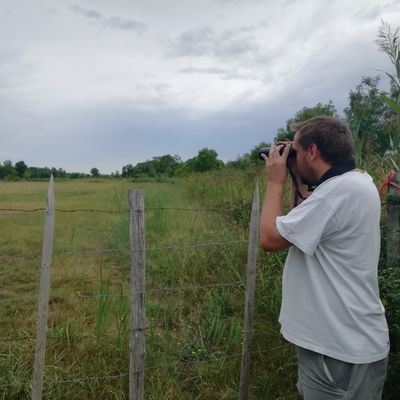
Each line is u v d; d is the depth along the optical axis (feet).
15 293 17.22
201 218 24.50
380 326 6.01
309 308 5.98
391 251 10.38
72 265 20.44
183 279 16.85
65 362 11.03
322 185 5.82
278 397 10.18
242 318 13.73
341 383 5.91
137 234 8.44
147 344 11.55
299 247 5.72
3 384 9.94
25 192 83.51
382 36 10.91
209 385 10.46
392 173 10.39
